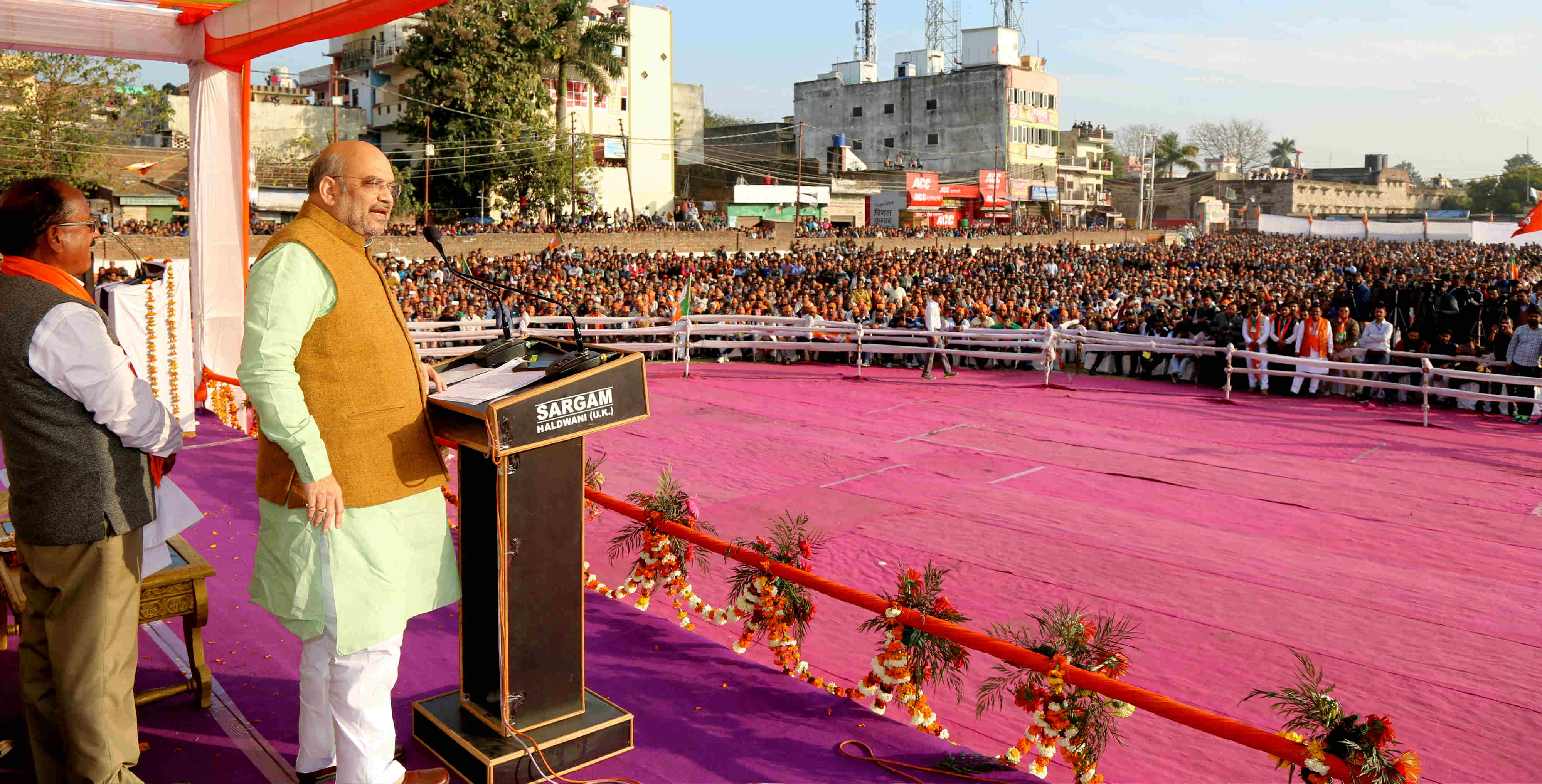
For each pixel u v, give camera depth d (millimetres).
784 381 16953
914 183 68750
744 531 8336
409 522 2924
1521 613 6598
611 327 19328
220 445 8656
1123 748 4801
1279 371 15797
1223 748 4801
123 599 2904
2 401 2703
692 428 12852
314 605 2781
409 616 2926
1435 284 18359
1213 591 6961
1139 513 9016
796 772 3469
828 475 10461
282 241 2707
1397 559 7727
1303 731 4871
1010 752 3725
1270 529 8547
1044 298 25406
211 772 3350
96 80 32844
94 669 2840
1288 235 80438
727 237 50312
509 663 3195
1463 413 14016
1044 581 7156
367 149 2807
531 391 2951
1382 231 77500
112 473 2820
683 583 5090
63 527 2758
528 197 50344
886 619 4109
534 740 3252
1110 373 17875
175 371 8828
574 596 3352
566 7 50219
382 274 2914
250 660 4293
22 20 8508
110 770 2891
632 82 58688
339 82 61125
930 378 17078
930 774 3492
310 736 3201
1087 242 69625
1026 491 9805
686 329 17281
